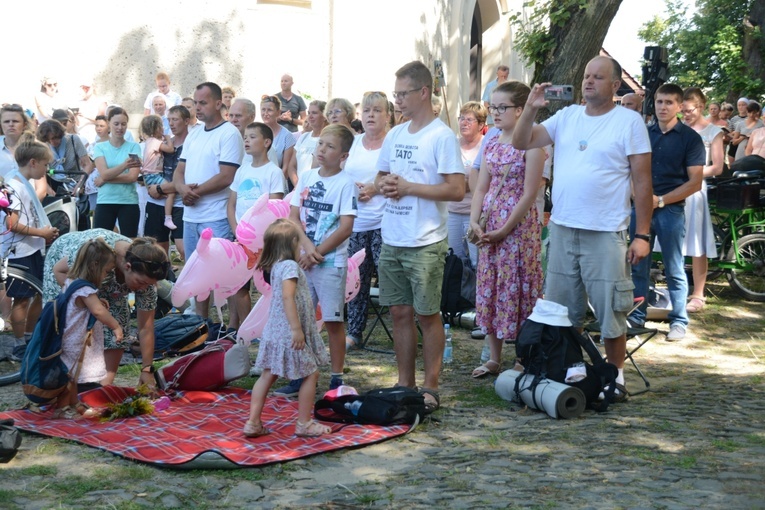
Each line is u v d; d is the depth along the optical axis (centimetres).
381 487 426
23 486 419
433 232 553
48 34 1337
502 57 1858
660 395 601
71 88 1353
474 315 812
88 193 1053
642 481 430
